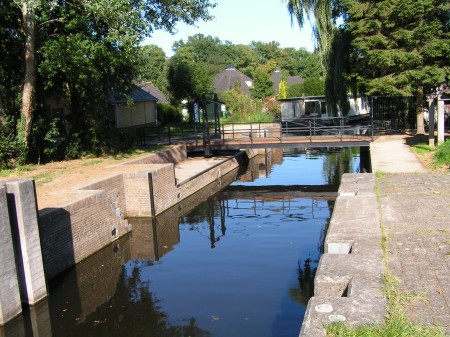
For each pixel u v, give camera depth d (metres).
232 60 100.50
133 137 26.38
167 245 13.88
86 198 12.84
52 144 20.38
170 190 18.19
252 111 50.75
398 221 8.48
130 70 22.55
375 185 11.75
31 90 18.67
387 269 6.22
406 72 21.09
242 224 15.88
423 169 14.05
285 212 17.38
